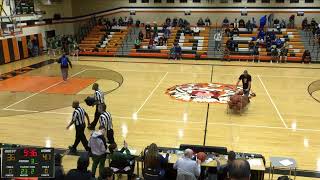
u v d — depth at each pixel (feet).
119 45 89.56
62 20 97.30
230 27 92.48
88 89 52.54
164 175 21.88
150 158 19.69
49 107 43.52
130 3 99.50
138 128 36.09
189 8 96.78
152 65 73.10
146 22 99.96
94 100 34.65
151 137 33.63
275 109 42.88
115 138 33.30
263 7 93.09
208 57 81.00
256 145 31.91
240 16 94.79
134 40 92.07
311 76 61.87
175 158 23.85
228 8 94.79
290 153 30.27
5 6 73.87
